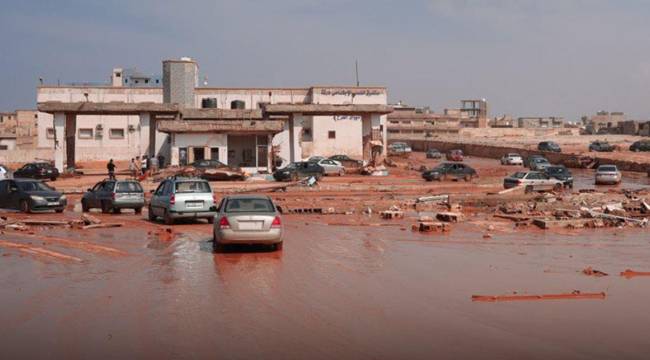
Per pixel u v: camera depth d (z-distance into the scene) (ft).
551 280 42.78
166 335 28.58
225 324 30.45
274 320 31.30
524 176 145.69
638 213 93.81
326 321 31.17
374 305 34.78
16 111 402.93
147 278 42.50
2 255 52.95
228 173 171.83
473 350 26.68
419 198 114.62
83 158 266.16
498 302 36.01
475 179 179.42
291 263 48.80
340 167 195.93
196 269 46.03
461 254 54.54
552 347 27.22
